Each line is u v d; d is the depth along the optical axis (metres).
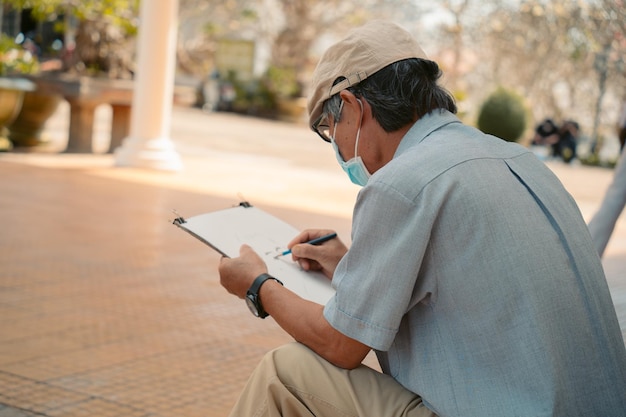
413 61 1.93
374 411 1.81
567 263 1.77
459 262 1.73
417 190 1.75
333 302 1.82
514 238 1.73
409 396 1.84
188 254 6.08
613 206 3.80
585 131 28.47
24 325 4.02
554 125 22.91
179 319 4.36
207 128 20.05
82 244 6.11
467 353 1.75
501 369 1.72
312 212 8.74
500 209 1.74
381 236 1.76
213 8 31.41
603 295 1.82
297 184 11.05
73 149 12.17
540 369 1.69
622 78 22.28
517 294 1.71
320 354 1.88
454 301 1.75
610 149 27.80
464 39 27.75
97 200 8.20
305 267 2.16
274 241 2.23
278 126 24.39
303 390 1.87
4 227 6.45
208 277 5.41
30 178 9.26
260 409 1.89
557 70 26.39
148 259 5.81
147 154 10.92
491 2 26.73
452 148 1.82
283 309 1.92
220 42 32.34
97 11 11.73
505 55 26.89
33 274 5.09
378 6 29.62
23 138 12.22
